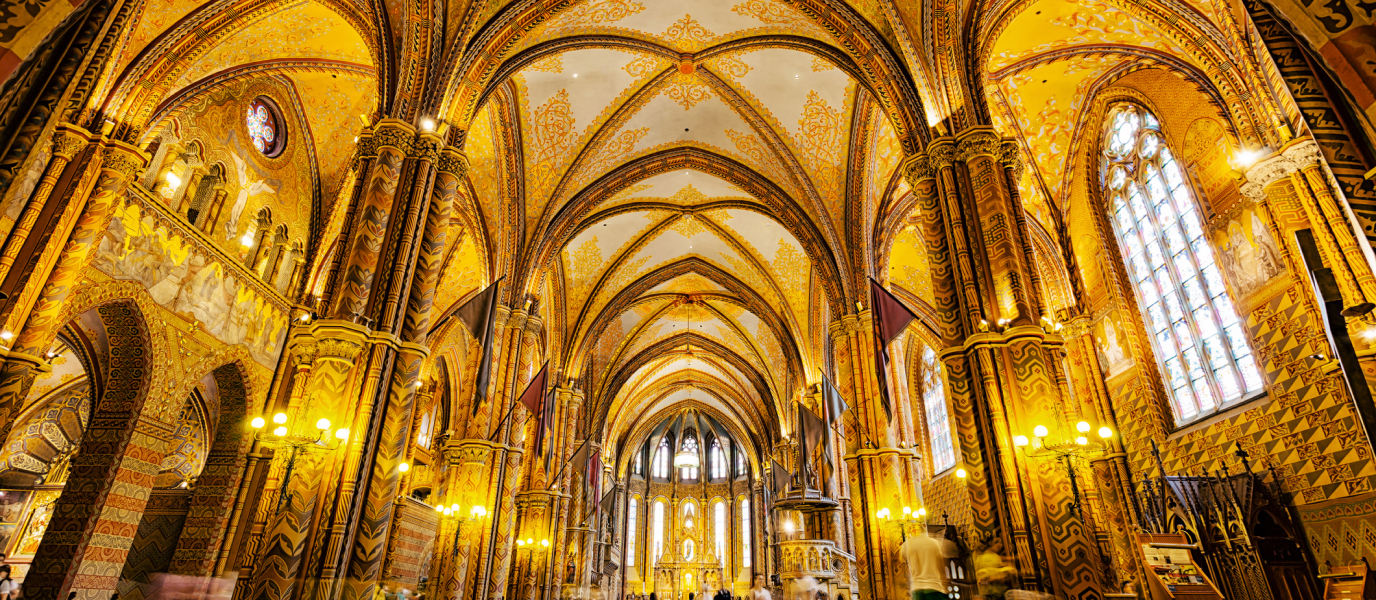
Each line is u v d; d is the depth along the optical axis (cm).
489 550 1546
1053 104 1463
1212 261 1190
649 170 1959
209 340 1292
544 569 2080
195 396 1470
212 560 1297
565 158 1800
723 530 4450
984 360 859
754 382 3338
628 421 4081
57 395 1755
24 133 270
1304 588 945
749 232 2320
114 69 962
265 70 1231
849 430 1620
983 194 944
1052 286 1584
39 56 264
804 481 2005
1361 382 467
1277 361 1043
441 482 2236
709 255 2559
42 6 258
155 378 1168
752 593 1716
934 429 2339
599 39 1433
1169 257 1306
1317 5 281
